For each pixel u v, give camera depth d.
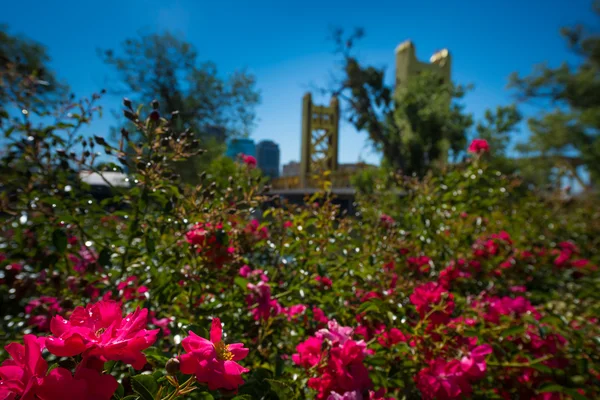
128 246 1.55
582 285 2.84
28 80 1.91
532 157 16.31
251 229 1.96
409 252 2.40
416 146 14.52
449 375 1.31
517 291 2.62
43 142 1.68
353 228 2.40
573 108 17.03
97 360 0.65
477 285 2.70
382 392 1.17
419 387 1.33
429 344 1.46
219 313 1.48
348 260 1.92
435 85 15.20
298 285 1.75
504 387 1.72
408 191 3.10
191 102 14.52
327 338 1.22
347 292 1.81
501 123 14.46
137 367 0.66
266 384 1.11
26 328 1.70
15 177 1.68
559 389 1.42
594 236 4.38
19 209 1.58
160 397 0.74
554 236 4.00
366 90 15.61
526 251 3.09
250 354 1.42
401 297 1.80
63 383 0.62
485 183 3.23
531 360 1.55
